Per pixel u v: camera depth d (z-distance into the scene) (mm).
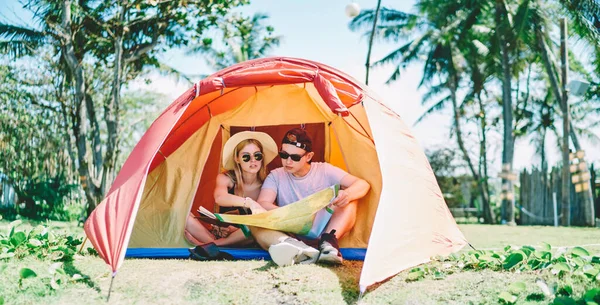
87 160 10516
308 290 3334
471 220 18922
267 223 4332
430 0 16344
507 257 3883
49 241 4617
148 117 21719
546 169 15555
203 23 11398
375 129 4352
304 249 3920
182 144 5207
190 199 4953
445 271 3822
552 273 3518
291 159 4773
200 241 4785
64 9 10430
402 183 4188
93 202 10430
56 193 12234
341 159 5430
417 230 4059
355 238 4668
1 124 12523
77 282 3490
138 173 4109
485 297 3145
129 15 10812
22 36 11820
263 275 3656
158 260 4285
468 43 17781
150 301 3139
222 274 3689
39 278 3506
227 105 5332
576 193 14477
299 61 4996
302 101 5398
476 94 21375
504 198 15414
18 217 10289
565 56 13445
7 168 12383
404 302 3125
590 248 5906
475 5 15219
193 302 3133
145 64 12508
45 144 12977
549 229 9961
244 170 4996
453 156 20172
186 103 4602
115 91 10516
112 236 3682
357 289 3396
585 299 2779
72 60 10547
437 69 19281
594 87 17125
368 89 4898
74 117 10664
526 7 13500
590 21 12867
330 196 4426
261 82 4660
